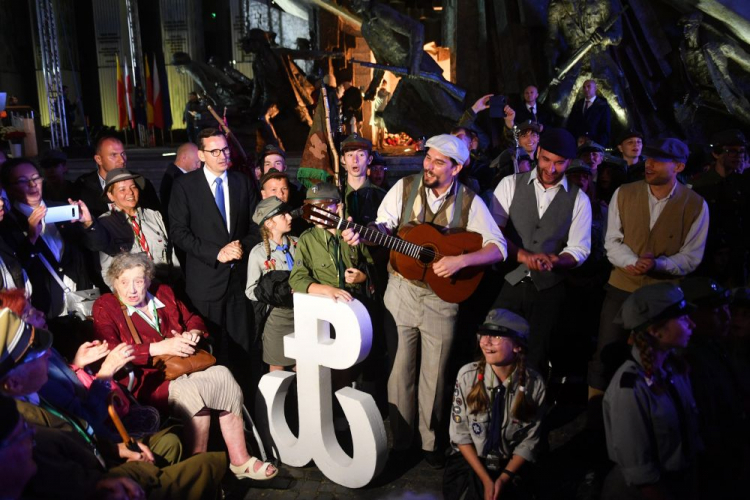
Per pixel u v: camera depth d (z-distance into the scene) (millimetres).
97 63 23609
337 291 3645
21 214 3834
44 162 5168
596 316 4793
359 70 14453
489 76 11523
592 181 5043
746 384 3037
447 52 12703
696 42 10438
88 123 20922
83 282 4062
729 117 10516
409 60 11344
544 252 3902
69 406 2957
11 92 22828
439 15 14734
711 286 2975
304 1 14820
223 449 3969
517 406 3176
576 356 4762
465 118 7320
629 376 2619
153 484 2830
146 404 3510
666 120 10719
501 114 7301
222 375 3629
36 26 22906
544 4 10961
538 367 3998
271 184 4516
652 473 2588
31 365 2268
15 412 1752
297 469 3861
